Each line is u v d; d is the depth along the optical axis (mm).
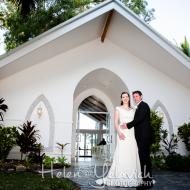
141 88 10258
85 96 12945
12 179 5664
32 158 8391
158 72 10461
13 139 8781
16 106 9328
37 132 9250
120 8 8750
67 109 9578
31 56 8914
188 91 10461
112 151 12438
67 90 9719
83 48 10164
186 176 6957
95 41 10336
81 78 9922
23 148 8523
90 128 19438
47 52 9234
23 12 8375
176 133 10086
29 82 9539
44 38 8570
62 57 9922
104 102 13125
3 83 9398
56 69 9797
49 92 9594
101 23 9281
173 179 6375
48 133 9312
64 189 4906
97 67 10125
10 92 9375
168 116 10164
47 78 9672
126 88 10453
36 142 9148
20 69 9445
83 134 19375
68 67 9898
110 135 12648
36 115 9375
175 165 8258
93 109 16875
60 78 9750
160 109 10188
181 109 10281
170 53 9125
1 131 8383
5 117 9195
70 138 9375
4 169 7242
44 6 13633
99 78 11391
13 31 13891
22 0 8023
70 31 8680
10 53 8516
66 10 13906
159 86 10352
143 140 4453
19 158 9078
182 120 10203
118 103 12258
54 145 9250
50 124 9391
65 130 9414
